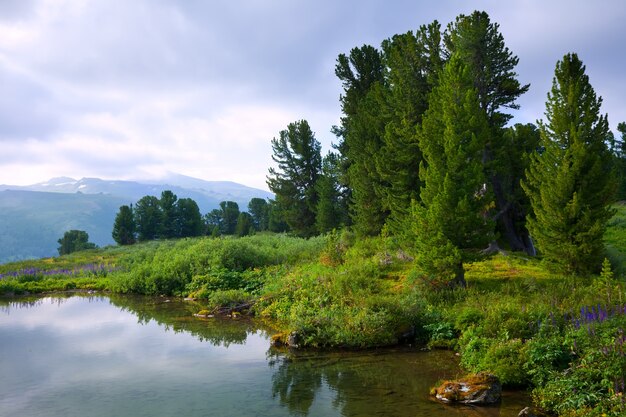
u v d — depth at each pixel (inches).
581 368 358.9
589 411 310.2
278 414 343.0
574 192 690.2
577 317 466.3
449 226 690.8
